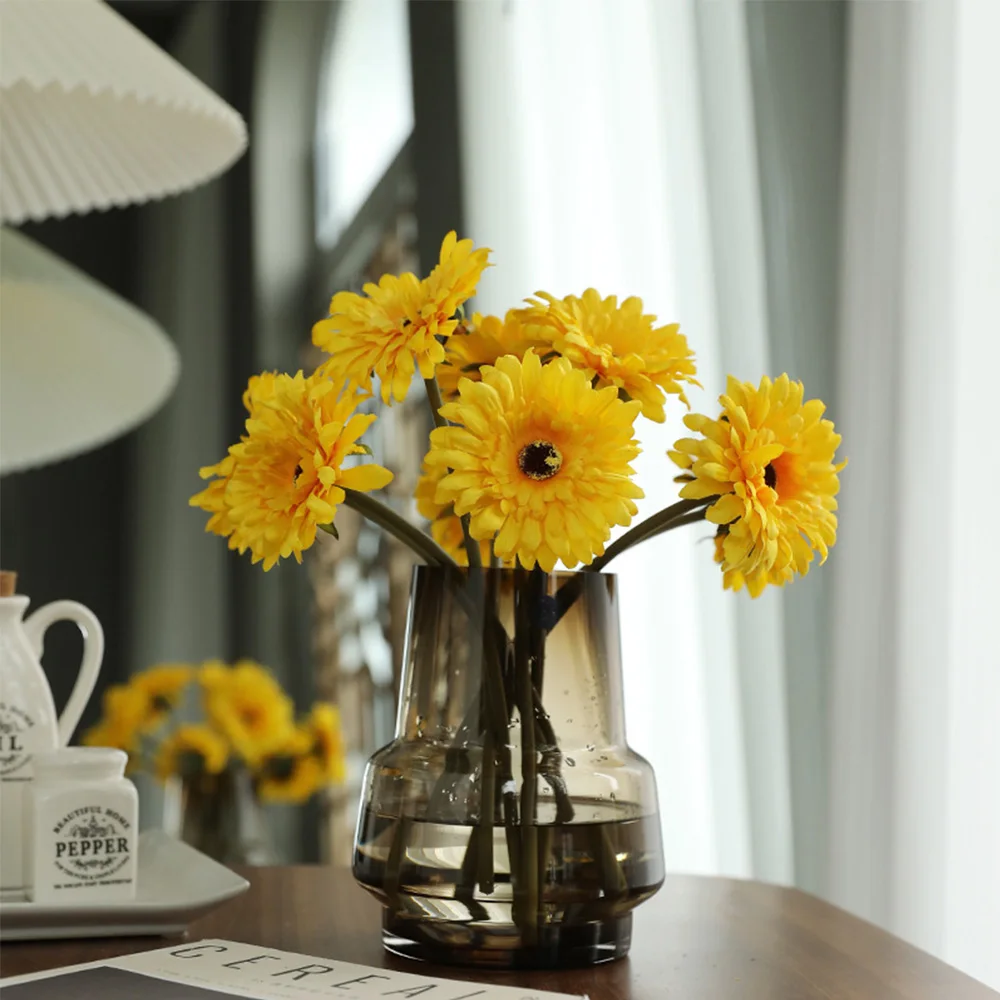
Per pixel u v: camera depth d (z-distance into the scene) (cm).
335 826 321
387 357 74
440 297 74
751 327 142
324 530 72
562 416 70
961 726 106
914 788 108
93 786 86
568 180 185
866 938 85
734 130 144
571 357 76
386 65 297
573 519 68
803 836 135
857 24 120
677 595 160
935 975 76
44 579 388
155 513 362
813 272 133
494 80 211
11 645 92
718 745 149
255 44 329
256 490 74
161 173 120
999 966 102
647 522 79
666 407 157
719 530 74
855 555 117
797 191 135
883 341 114
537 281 199
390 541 291
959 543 107
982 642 104
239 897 97
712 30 147
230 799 190
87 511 394
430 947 78
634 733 172
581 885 76
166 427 358
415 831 76
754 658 141
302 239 352
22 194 123
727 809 148
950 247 108
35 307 153
